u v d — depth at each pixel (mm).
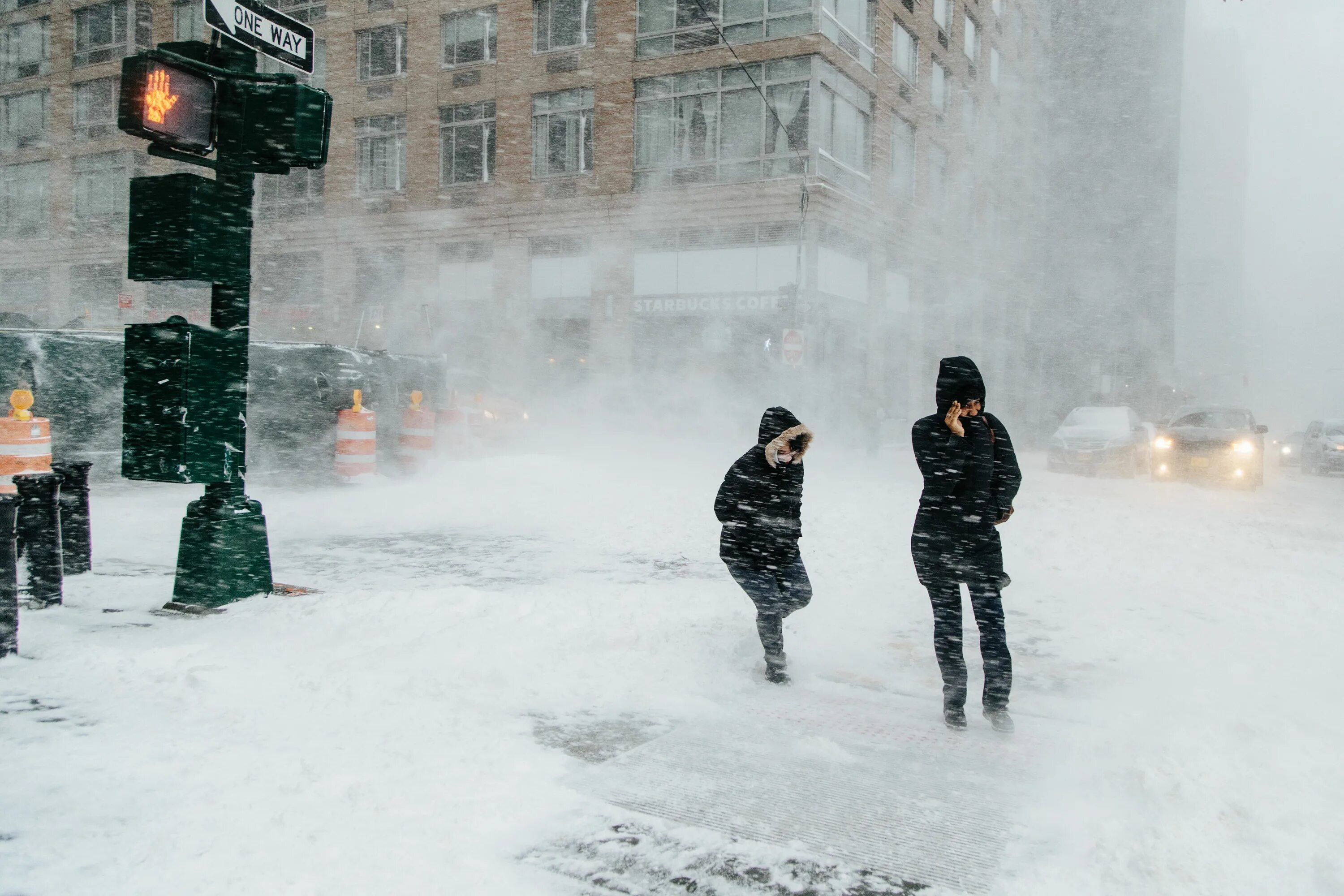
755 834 3193
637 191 28844
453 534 9727
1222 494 16031
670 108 28453
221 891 2656
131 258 6168
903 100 32438
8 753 3697
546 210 29984
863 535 9266
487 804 3328
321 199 34188
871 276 30719
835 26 27594
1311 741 3494
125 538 9117
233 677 4676
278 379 12758
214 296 6387
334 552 8633
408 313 32562
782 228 27016
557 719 4324
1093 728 4227
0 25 41250
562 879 2842
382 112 32875
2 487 8273
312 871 2791
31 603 6160
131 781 3436
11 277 41469
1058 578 7785
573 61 29609
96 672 4727
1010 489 4309
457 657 5039
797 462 4984
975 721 4410
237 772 3537
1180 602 6898
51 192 40219
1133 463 20000
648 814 3326
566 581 7453
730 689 4832
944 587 4324
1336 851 2740
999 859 3021
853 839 3168
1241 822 2922
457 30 31703
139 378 6105
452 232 31656
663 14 28391
